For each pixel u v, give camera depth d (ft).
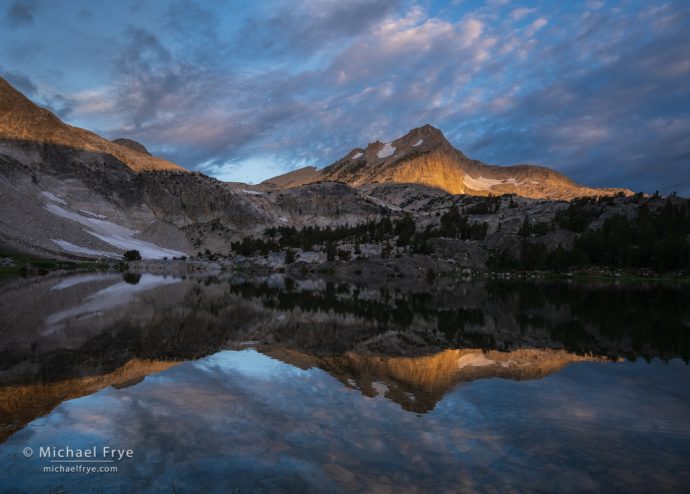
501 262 410.11
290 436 36.19
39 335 83.56
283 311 130.11
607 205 518.78
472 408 43.88
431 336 89.81
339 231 638.53
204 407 43.29
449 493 27.66
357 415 41.29
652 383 54.34
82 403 44.50
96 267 479.41
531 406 44.73
